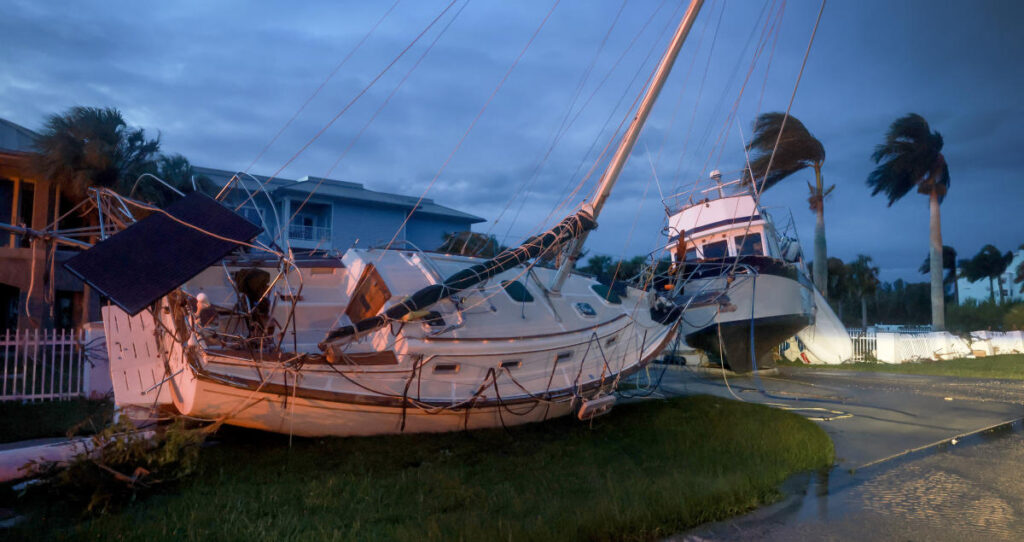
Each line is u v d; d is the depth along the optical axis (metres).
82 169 16.11
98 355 10.45
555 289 9.84
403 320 7.52
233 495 5.52
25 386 10.20
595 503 5.44
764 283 16.28
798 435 8.44
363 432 7.34
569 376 8.88
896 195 31.06
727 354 16.67
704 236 17.92
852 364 21.95
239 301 7.14
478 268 8.41
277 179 29.58
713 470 6.86
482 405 7.69
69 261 5.64
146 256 5.86
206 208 6.43
